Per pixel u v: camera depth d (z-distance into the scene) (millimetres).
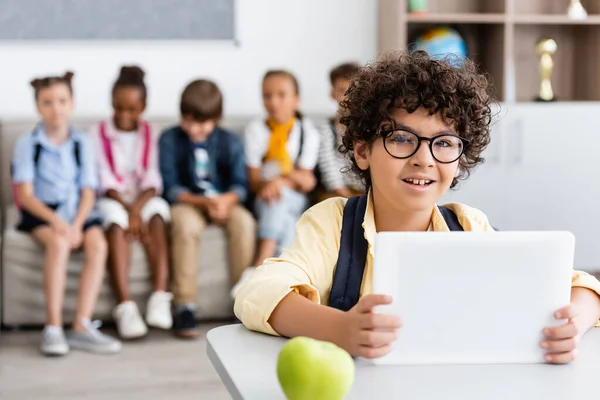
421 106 1373
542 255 1218
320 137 4336
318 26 4820
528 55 5121
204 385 3195
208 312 4039
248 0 4730
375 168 1419
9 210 4129
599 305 1398
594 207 4777
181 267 3912
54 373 3338
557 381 1160
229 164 4199
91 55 4598
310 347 1036
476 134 1475
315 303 1305
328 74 4840
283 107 4238
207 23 4699
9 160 4199
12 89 4535
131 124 4145
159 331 3951
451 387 1128
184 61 4695
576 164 4742
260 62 4777
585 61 5090
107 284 3893
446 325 1216
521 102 4992
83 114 4609
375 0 4867
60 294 3672
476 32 5016
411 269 1202
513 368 1212
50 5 4535
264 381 1135
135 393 3105
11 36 4512
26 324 3902
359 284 1431
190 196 4070
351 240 1460
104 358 3533
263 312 1326
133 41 4633
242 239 3992
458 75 1441
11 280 3855
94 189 3908
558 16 4793
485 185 4668
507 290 1218
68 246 3727
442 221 1493
